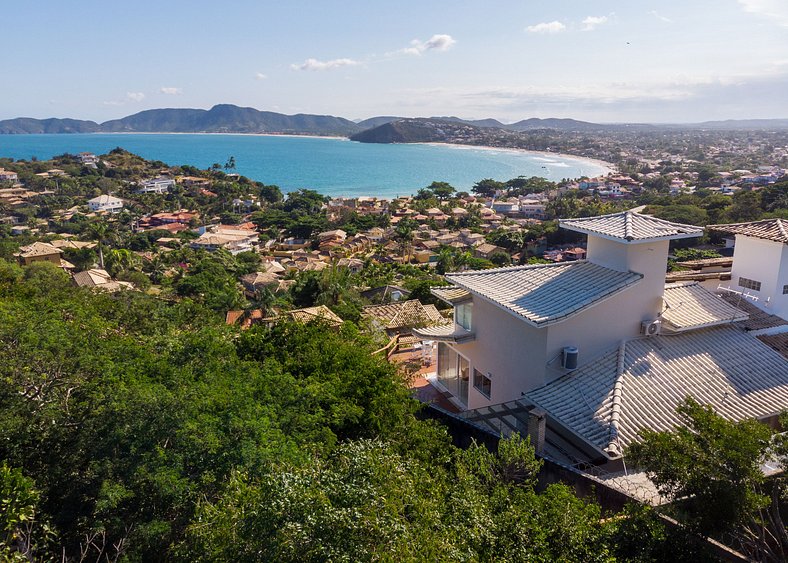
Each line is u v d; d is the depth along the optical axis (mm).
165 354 15383
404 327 42625
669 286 19453
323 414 13102
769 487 10195
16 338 14445
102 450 11039
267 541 6938
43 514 10469
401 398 15227
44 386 13828
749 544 9938
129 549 9656
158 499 10250
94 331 16859
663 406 14914
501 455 11289
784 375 16547
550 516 8844
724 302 18891
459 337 20141
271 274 86500
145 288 77938
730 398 15430
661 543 8875
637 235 16609
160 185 199125
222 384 13102
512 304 16781
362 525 6898
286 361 16078
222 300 57031
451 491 9477
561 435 15727
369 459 8164
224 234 133500
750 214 88500
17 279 34781
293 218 150750
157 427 10977
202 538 8305
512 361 18000
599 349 16891
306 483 7629
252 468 9914
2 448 11758
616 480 13156
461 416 16891
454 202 183375
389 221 149000
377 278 83625
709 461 8609
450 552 7238
